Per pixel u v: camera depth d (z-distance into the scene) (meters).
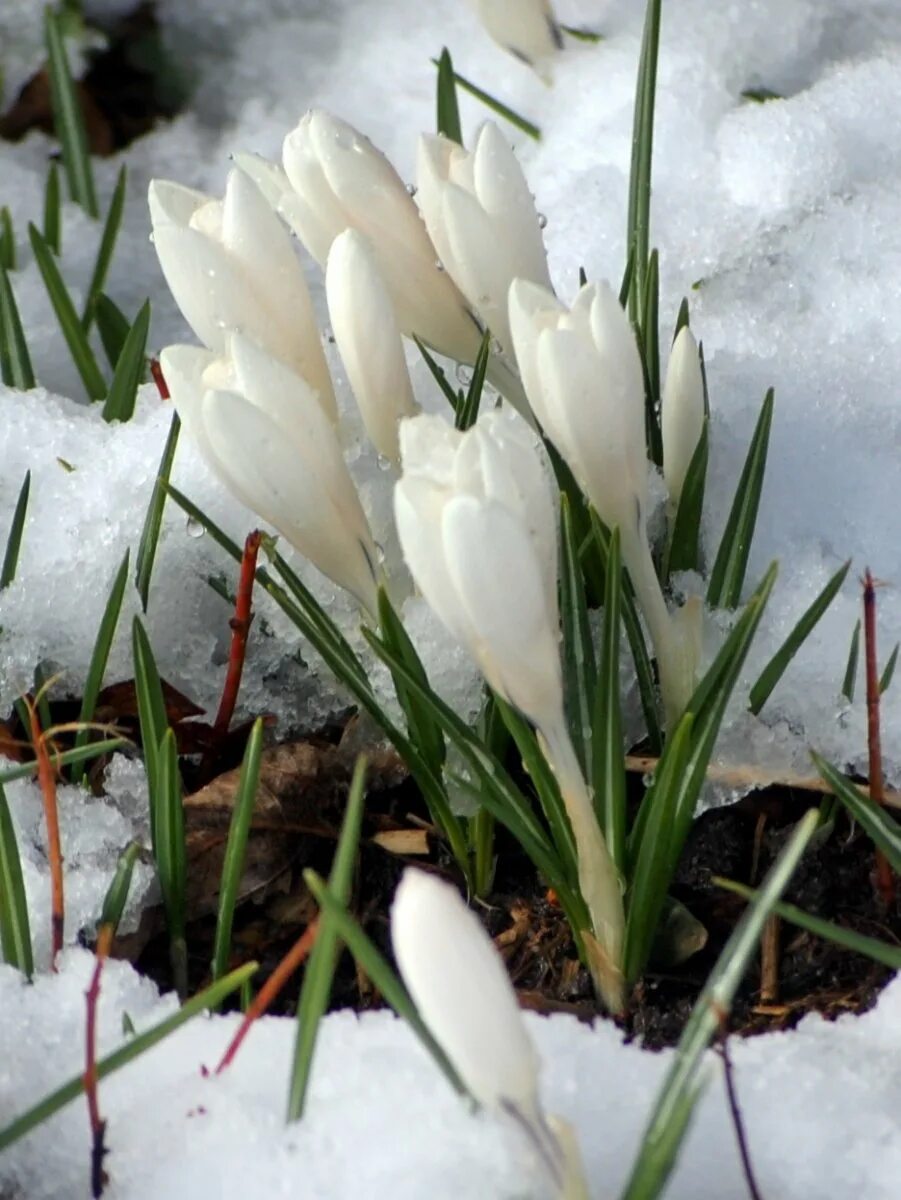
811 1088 0.43
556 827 0.45
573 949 0.47
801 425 0.52
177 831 0.46
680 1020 0.46
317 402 0.44
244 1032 0.43
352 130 0.47
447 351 0.48
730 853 0.48
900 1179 0.42
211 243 0.46
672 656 0.46
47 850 0.48
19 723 0.51
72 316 0.57
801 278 0.56
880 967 0.47
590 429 0.44
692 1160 0.42
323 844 0.49
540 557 0.42
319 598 0.50
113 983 0.45
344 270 0.45
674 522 0.49
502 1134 0.42
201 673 0.51
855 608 0.50
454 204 0.46
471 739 0.45
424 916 0.38
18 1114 0.44
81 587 0.51
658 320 0.53
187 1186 0.42
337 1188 0.42
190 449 0.52
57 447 0.53
